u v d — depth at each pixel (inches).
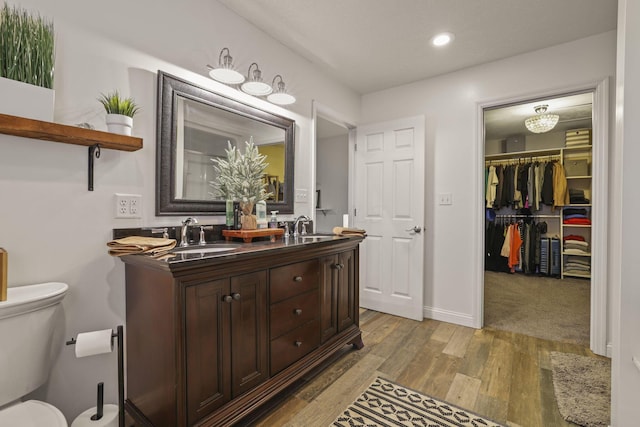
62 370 52.7
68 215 52.9
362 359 83.9
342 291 85.6
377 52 99.0
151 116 63.6
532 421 58.9
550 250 188.5
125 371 58.7
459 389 69.6
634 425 47.8
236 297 54.1
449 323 111.7
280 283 64.9
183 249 62.8
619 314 49.4
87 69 54.4
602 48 87.8
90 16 54.9
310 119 106.2
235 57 79.8
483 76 106.3
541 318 116.8
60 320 52.1
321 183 198.5
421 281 113.5
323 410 62.0
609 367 79.1
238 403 55.4
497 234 204.2
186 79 69.5
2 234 46.5
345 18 81.7
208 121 74.4
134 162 61.2
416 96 120.2
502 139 210.2
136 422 54.5
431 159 116.7
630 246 48.4
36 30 46.8
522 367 79.4
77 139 49.4
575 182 187.8
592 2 74.3
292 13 79.7
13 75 44.4
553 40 91.6
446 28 85.7
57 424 37.8
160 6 64.9
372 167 126.3
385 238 122.8
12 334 42.0
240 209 78.5
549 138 194.2
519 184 195.3
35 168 49.4
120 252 51.6
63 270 52.3
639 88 48.0
